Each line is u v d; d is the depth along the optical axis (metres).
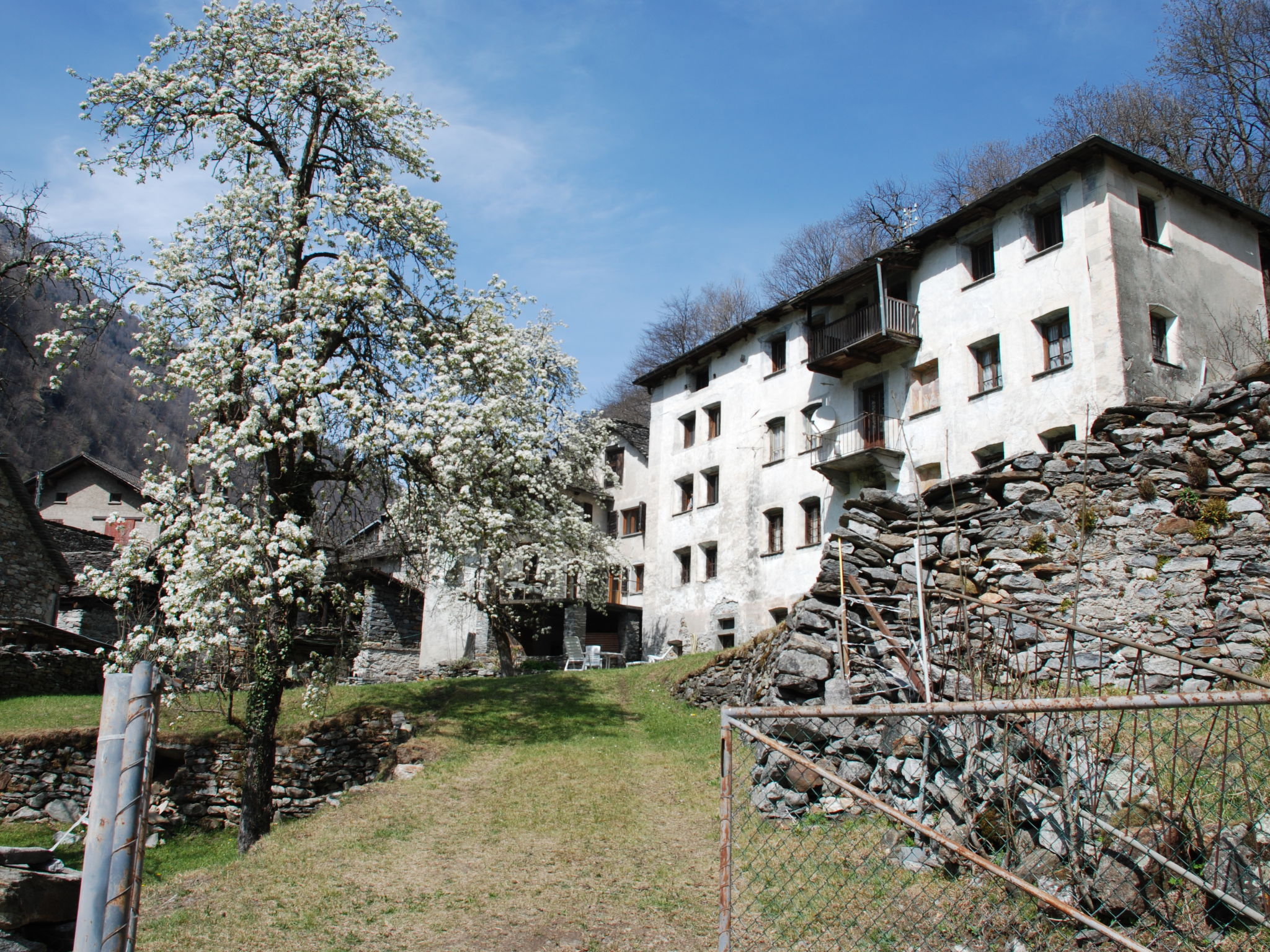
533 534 23.66
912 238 27.41
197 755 15.35
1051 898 4.43
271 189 14.96
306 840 10.68
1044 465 11.56
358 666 29.20
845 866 6.92
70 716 16.81
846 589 11.07
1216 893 5.10
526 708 18.16
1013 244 25.41
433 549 18.28
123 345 50.62
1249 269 26.03
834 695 9.60
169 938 7.87
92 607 27.28
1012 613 9.06
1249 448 11.11
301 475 14.63
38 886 5.42
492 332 16.72
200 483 15.00
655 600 36.94
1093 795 6.02
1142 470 11.31
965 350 26.16
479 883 8.87
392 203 15.73
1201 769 6.24
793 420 32.34
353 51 16.48
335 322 15.05
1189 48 33.38
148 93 15.17
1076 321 23.42
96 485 39.12
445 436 14.90
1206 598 10.66
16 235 17.83
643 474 40.56
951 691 8.95
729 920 4.62
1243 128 31.77
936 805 7.36
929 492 12.02
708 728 16.12
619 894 8.28
